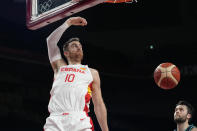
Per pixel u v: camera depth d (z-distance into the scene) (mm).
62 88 2221
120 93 12500
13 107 10359
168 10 12102
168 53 12320
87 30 12281
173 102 11812
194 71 11836
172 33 12258
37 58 11062
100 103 2289
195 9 11789
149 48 12484
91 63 12492
